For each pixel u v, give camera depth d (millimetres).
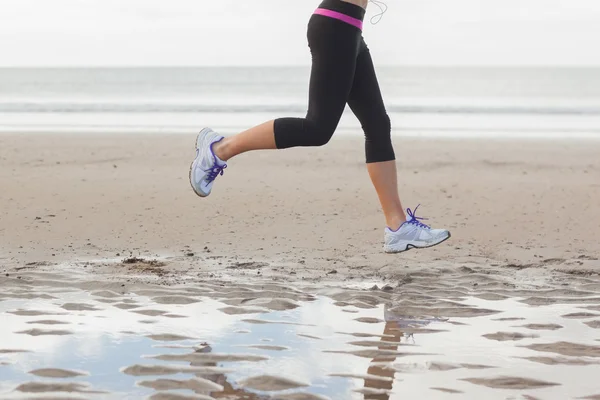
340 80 3621
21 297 3580
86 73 76062
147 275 4102
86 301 3521
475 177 7766
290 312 3379
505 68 87000
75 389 2320
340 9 3592
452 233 5328
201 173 3906
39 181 7250
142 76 67812
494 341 2938
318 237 5203
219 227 5484
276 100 27500
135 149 10031
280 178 7668
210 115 18578
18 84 48688
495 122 16312
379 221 5723
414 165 8625
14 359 2625
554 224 5609
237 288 3818
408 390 2359
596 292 3803
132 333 2986
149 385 2367
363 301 3594
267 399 2262
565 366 2621
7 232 5215
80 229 5352
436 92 35750
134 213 5906
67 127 14445
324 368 2574
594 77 59531
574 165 8719
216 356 2691
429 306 3512
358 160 9180
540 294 3762
